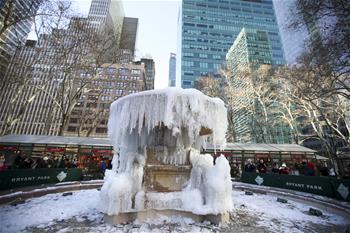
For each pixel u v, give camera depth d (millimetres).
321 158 19938
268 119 27828
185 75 74062
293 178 9781
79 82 23516
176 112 5258
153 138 6145
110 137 6320
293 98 22016
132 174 5238
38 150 16219
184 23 83875
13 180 8023
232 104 26766
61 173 10734
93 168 16453
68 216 5195
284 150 18406
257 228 4621
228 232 4297
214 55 79688
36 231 4117
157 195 5148
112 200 4668
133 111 5504
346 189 6969
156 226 4500
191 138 5852
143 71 49781
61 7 15336
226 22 87625
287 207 6969
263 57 48562
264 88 26188
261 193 9984
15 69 17672
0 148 15562
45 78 20766
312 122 21375
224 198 5043
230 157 18391
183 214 4973
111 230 4234
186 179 5703
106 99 40000
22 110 18016
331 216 5824
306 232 4453
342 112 19266
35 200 6887
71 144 16719
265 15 92562
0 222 4465
